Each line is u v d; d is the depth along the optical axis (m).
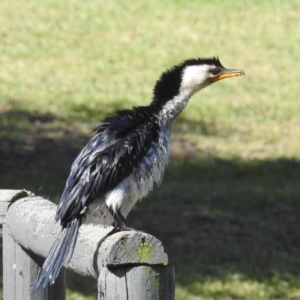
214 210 13.18
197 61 7.20
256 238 12.01
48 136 17.53
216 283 10.23
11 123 18.34
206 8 29.53
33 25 27.17
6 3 29.14
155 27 27.58
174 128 19.02
